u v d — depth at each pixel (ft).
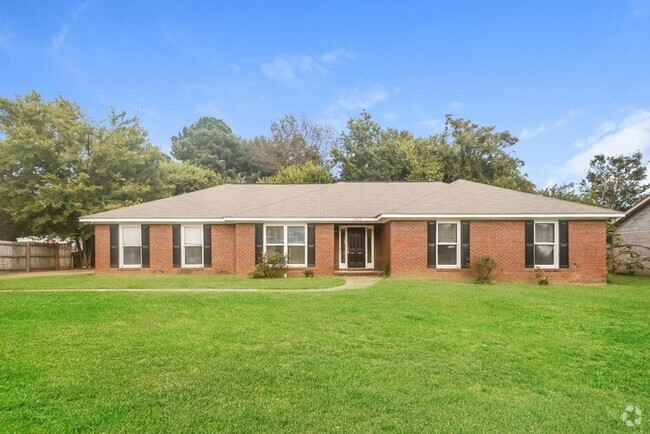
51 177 82.89
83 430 13.20
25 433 12.91
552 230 56.29
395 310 31.40
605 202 153.58
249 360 20.16
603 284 54.34
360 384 17.71
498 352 22.81
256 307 31.89
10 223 89.51
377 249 65.51
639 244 78.18
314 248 61.57
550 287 48.37
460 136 132.98
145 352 20.88
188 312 29.94
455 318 29.71
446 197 61.67
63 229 86.94
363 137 140.77
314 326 26.63
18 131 81.76
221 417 14.28
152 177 99.45
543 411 15.98
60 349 21.08
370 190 74.02
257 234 61.52
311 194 71.77
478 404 16.30
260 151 176.14
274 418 14.34
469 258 56.18
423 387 17.70
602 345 24.70
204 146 175.94
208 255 63.36
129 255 63.52
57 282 49.26
